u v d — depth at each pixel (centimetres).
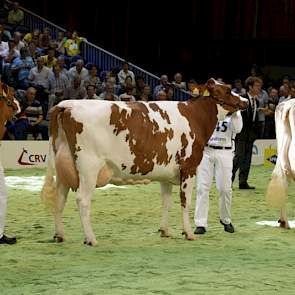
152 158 848
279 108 991
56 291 627
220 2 2927
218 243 866
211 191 1393
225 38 2927
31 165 1769
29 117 1825
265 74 2883
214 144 922
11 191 1346
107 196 1303
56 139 830
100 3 2891
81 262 744
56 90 1984
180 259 766
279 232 955
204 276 688
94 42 2900
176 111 869
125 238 890
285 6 2859
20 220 1024
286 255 802
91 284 652
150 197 1298
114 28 2908
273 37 2889
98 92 2077
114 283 656
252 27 2912
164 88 2177
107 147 820
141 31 2941
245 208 1188
